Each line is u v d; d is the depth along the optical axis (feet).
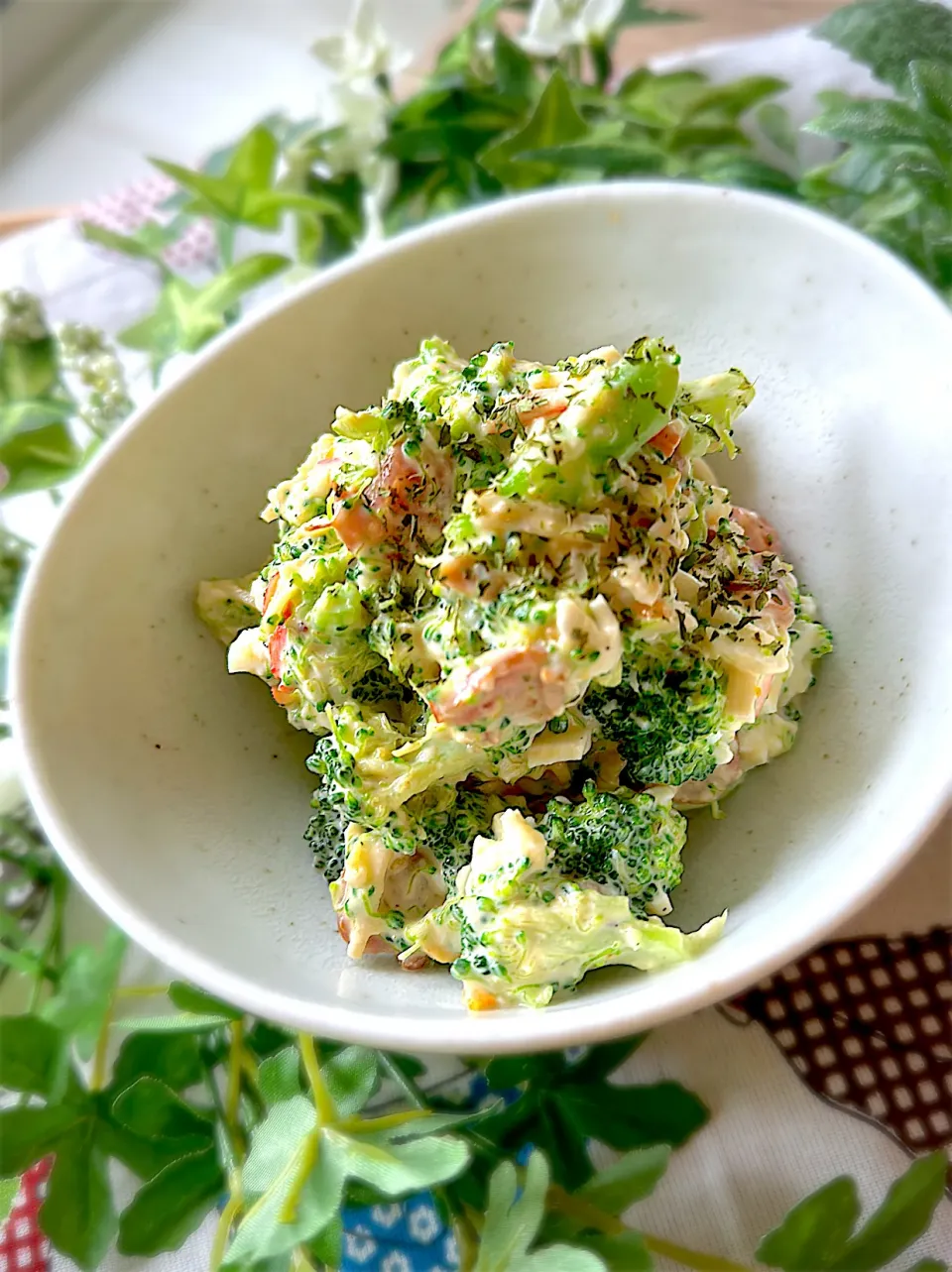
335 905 0.56
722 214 0.61
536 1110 0.55
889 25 0.70
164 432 0.64
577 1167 0.53
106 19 1.69
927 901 0.60
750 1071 0.57
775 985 0.59
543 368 0.55
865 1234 0.49
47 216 1.07
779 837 0.55
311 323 0.66
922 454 0.55
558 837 0.52
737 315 0.63
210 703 0.64
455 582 0.49
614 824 0.52
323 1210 0.47
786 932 0.44
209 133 1.53
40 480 0.76
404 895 0.56
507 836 0.52
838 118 0.66
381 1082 0.59
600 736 0.55
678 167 0.78
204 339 0.80
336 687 0.55
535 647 0.48
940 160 0.65
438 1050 0.44
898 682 0.54
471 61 0.94
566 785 0.57
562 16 0.90
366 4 0.92
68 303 0.95
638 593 0.49
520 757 0.52
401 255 0.66
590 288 0.66
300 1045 0.55
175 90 1.58
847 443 0.60
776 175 0.77
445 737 0.51
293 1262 0.50
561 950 0.49
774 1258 0.48
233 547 0.67
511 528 0.49
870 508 0.58
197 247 0.97
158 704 0.62
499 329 0.68
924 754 0.49
